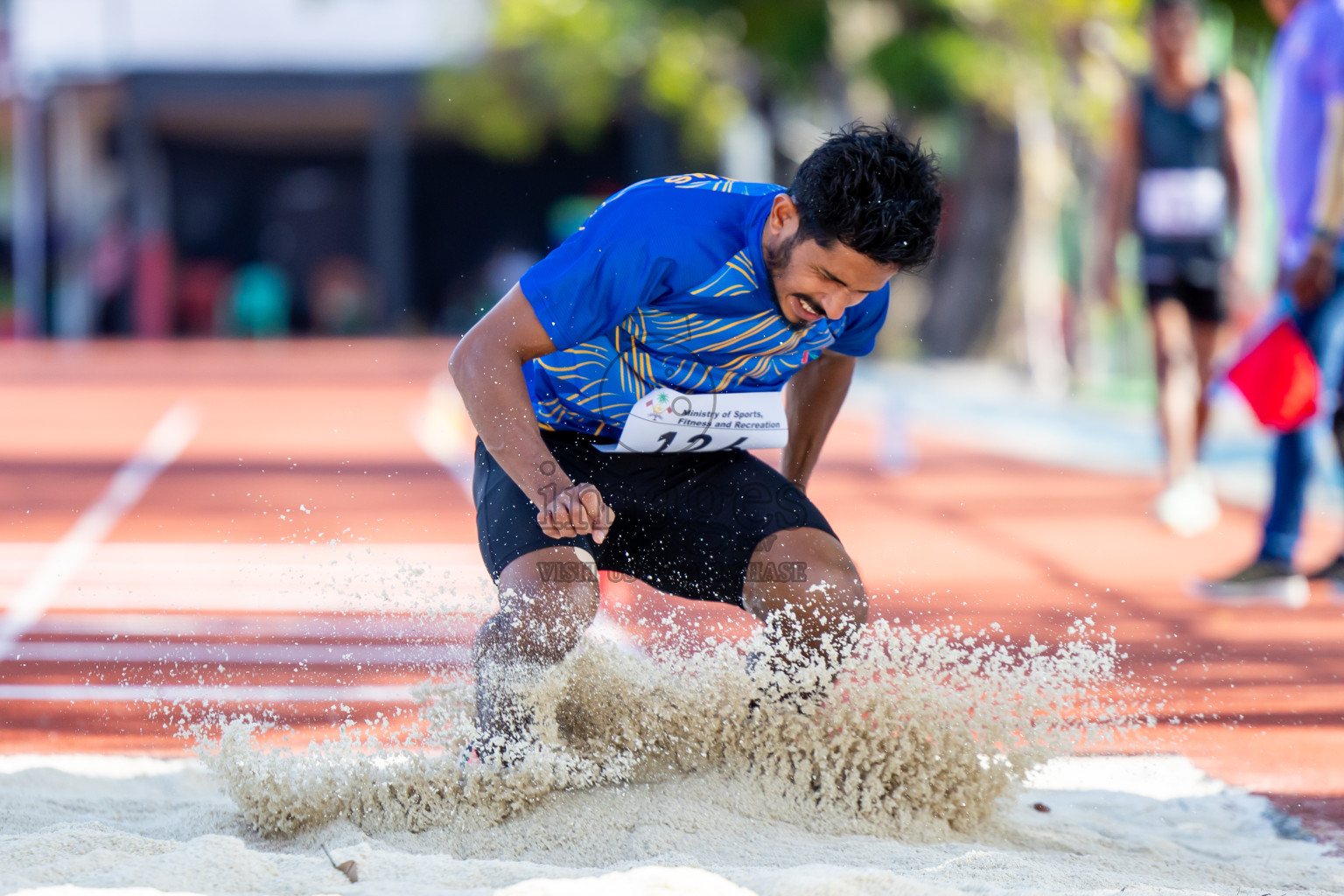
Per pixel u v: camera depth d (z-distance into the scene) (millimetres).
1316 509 28875
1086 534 25750
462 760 10109
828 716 10188
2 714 13609
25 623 17812
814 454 11930
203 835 9625
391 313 116312
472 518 27391
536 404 10805
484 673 9906
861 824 9852
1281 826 10805
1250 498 30750
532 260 116312
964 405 53281
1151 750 12688
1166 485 26391
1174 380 25984
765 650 10227
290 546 23953
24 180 110250
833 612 10203
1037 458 39281
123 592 19953
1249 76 46156
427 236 125750
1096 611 18484
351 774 9922
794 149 83688
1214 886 9133
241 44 108500
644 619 14516
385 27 109062
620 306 9758
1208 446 39219
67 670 15289
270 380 64750
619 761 10172
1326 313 19656
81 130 112188
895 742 10062
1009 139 69750
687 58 87312
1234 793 11594
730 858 9070
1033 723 10203
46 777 11336
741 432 10648
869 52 63188
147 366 74688
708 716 10281
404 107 110688
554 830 9578
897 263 9211
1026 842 10031
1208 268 25250
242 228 126375
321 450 39188
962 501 30266
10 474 33875
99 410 49875
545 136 115750
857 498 30891
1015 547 24203
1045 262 68375
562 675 9930
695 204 9742
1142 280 25750
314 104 110562
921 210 9117
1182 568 22156
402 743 11945
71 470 34812
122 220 113438
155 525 26391
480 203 125750
